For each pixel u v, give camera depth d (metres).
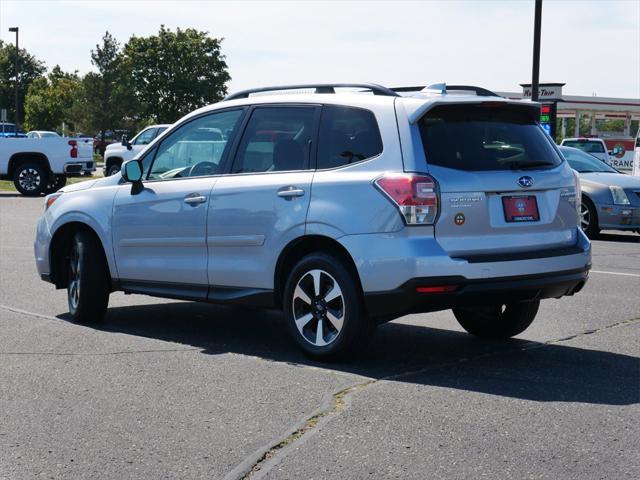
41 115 94.19
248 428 5.16
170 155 7.83
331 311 6.60
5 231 16.55
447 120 6.50
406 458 4.65
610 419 5.30
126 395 5.84
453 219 6.29
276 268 6.92
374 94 6.88
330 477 4.40
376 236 6.31
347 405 5.58
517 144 6.72
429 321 8.60
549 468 4.50
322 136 6.82
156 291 7.80
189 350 7.18
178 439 4.98
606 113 73.19
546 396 5.80
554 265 6.58
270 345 7.42
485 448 4.79
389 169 6.37
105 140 83.62
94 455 4.74
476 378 6.28
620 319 8.55
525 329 7.59
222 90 95.50
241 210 7.11
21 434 5.09
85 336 7.74
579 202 7.01
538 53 24.91
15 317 8.62
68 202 8.41
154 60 94.00
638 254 14.09
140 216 7.82
